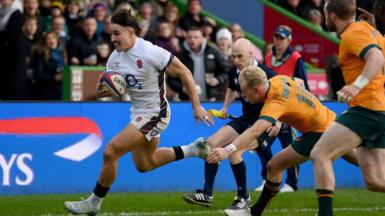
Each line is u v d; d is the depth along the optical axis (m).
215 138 31.55
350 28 24.22
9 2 41.59
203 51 44.00
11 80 41.53
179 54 44.03
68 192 36.94
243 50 31.91
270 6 57.31
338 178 40.97
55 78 43.28
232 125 31.88
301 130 26.50
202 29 50.25
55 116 36.94
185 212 30.66
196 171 38.78
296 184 38.16
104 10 48.38
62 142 37.00
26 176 36.38
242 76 25.39
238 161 31.00
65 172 36.97
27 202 32.94
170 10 49.41
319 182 23.98
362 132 24.23
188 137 38.62
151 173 38.09
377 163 25.06
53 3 48.53
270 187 27.17
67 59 44.47
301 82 34.06
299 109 25.72
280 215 29.94
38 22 45.31
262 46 55.72
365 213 30.75
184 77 27.36
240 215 27.36
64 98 42.91
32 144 36.53
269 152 36.50
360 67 24.17
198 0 50.66
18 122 36.38
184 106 38.72
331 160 24.17
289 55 36.38
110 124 37.69
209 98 44.00
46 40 43.25
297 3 58.25
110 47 46.25
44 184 36.62
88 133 37.38
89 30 44.59
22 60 41.75
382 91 24.58
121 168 37.66
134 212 30.55
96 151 37.50
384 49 24.44
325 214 23.84
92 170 37.41
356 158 27.67
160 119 27.34
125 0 48.97
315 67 55.88
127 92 27.47
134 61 26.75
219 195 35.84
